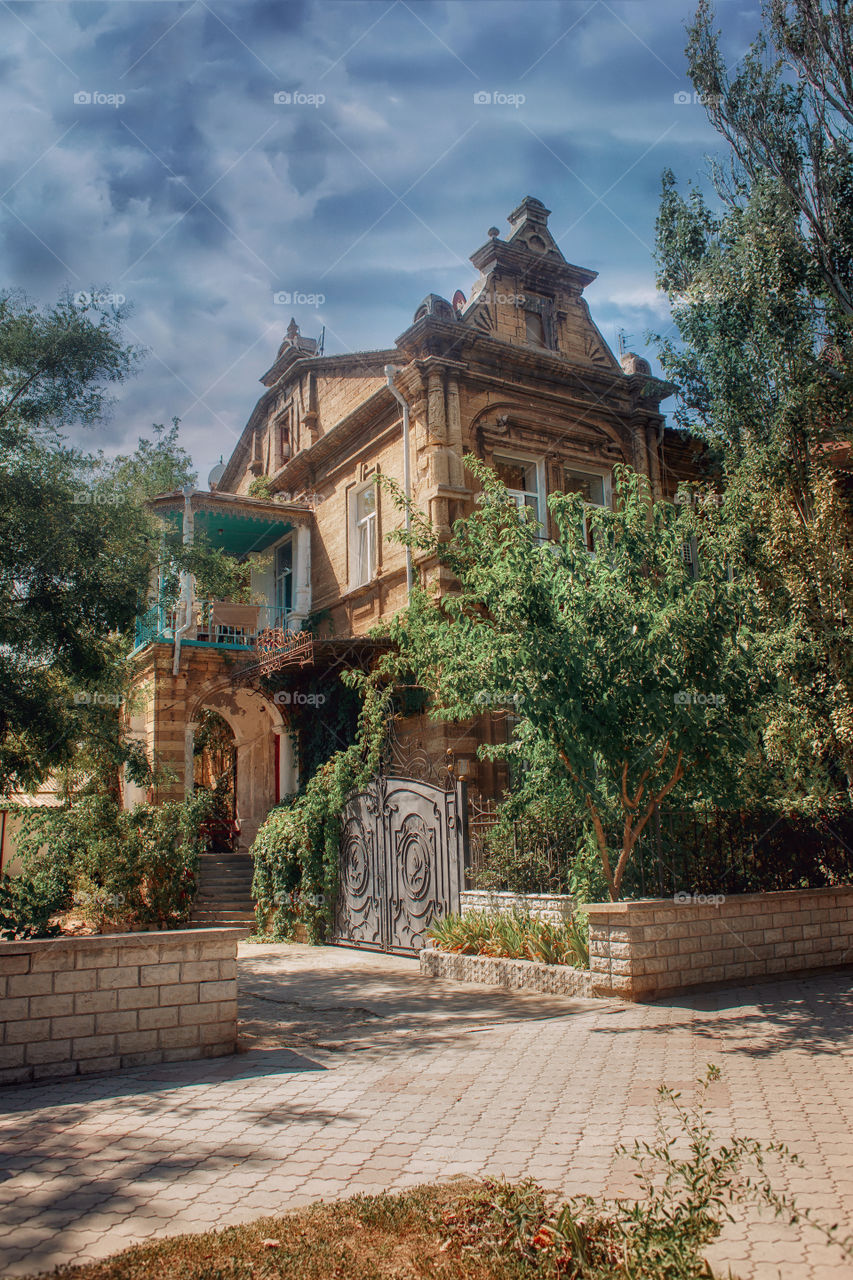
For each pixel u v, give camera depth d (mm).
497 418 18234
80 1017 6715
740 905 9828
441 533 16781
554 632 9281
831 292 13625
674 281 15469
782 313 13539
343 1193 4312
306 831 15695
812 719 11797
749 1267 3531
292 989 10656
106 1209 4152
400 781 13461
